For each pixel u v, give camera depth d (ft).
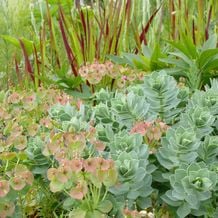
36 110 1.89
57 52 2.80
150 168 1.39
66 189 1.37
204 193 1.30
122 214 1.29
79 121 1.42
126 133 1.46
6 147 1.44
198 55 2.33
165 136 1.48
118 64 2.38
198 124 1.46
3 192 1.26
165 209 1.42
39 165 1.42
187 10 2.85
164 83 1.55
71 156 1.30
